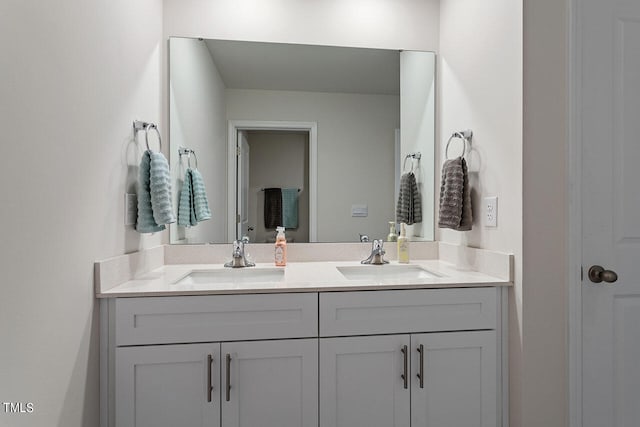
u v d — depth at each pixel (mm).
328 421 1364
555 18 1377
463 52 1809
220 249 1937
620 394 1406
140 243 1604
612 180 1398
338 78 2039
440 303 1417
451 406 1424
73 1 1065
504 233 1481
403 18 2074
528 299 1375
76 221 1097
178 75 1913
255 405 1336
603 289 1396
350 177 2053
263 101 1987
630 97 1404
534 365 1378
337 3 2035
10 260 814
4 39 788
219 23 1948
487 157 1601
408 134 2084
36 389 917
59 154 1003
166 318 1296
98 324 1261
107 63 1286
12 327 823
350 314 1382
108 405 1284
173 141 1907
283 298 1346
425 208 2080
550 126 1375
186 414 1301
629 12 1408
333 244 2033
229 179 1963
